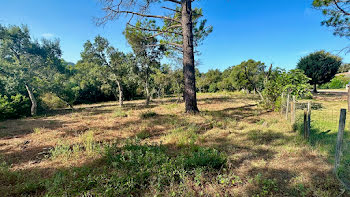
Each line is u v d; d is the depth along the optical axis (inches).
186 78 334.6
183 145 159.9
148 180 102.0
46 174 116.6
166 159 120.5
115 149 151.0
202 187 94.3
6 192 93.8
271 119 254.7
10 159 144.0
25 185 97.7
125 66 533.0
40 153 155.7
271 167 116.0
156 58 546.0
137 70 535.2
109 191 87.2
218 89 1365.7
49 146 177.9
